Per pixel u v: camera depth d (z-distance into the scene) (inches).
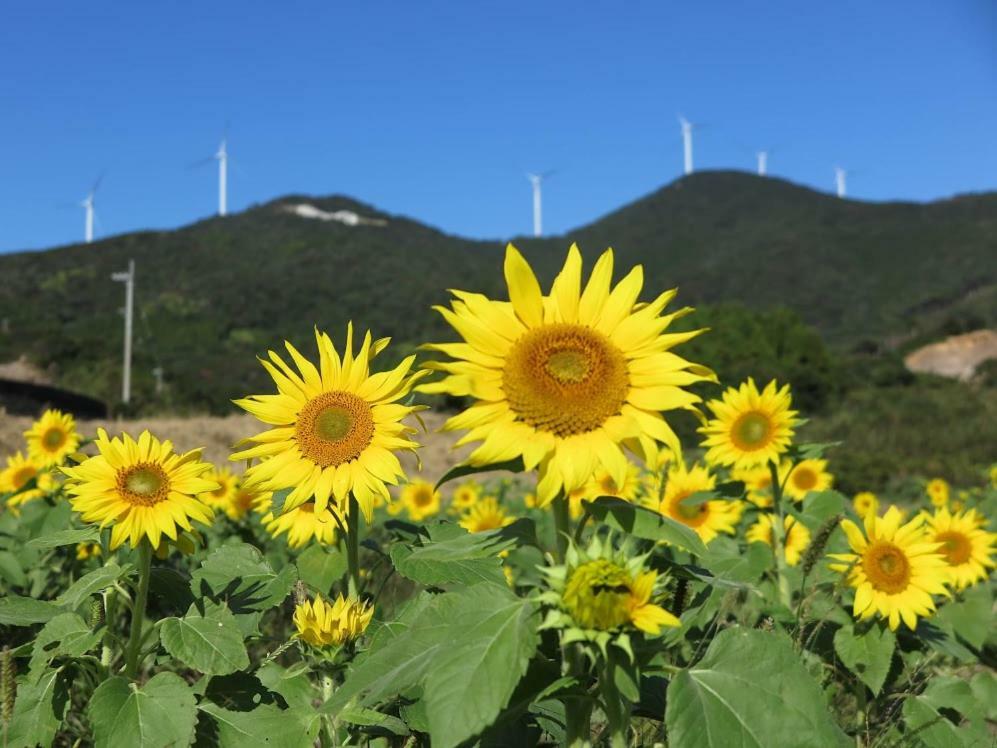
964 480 768.3
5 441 754.8
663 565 101.4
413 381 132.8
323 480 130.0
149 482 125.7
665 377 93.0
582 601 84.5
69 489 126.0
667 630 105.3
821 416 1406.3
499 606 88.4
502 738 107.7
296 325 2842.0
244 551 140.2
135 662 125.3
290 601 209.0
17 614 122.2
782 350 1541.6
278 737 113.3
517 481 493.4
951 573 173.5
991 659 200.2
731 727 87.4
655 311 97.2
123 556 159.2
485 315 96.3
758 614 176.6
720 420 203.3
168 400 1715.1
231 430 1021.8
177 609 132.7
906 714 149.1
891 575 155.6
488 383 93.8
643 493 243.1
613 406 92.4
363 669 94.5
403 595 218.5
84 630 120.8
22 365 1951.3
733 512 226.5
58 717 117.2
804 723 87.8
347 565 141.6
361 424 130.6
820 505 185.8
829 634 167.6
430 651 93.0
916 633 166.2
